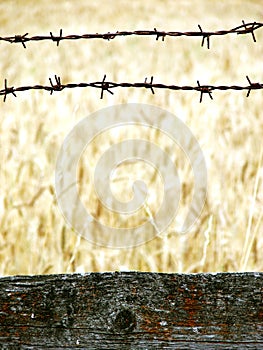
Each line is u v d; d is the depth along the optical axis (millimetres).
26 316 5473
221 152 15680
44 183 13320
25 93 22594
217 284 5496
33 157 14359
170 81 25578
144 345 5449
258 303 5484
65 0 45188
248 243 12383
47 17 39531
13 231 12383
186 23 38688
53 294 5484
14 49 29344
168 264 12117
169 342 5453
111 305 5457
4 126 16734
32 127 16922
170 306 5465
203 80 25547
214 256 12289
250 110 18688
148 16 40938
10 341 5465
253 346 5469
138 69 26828
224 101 19484
